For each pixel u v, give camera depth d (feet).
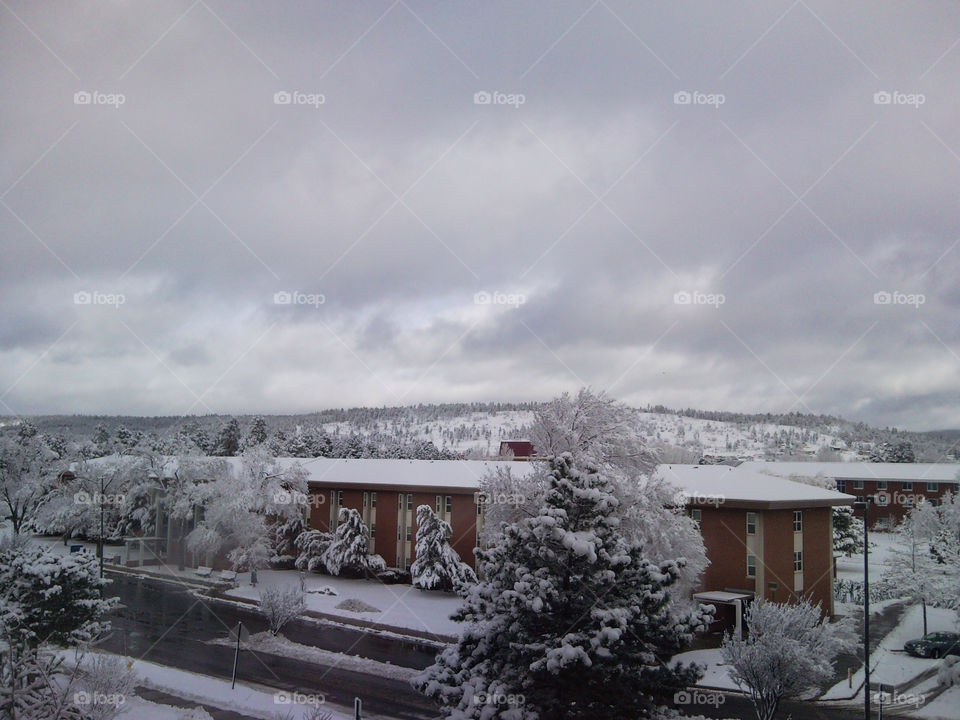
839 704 86.17
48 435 284.82
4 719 58.29
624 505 100.89
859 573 179.42
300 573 161.17
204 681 89.20
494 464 176.24
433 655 104.94
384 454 337.72
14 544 83.30
